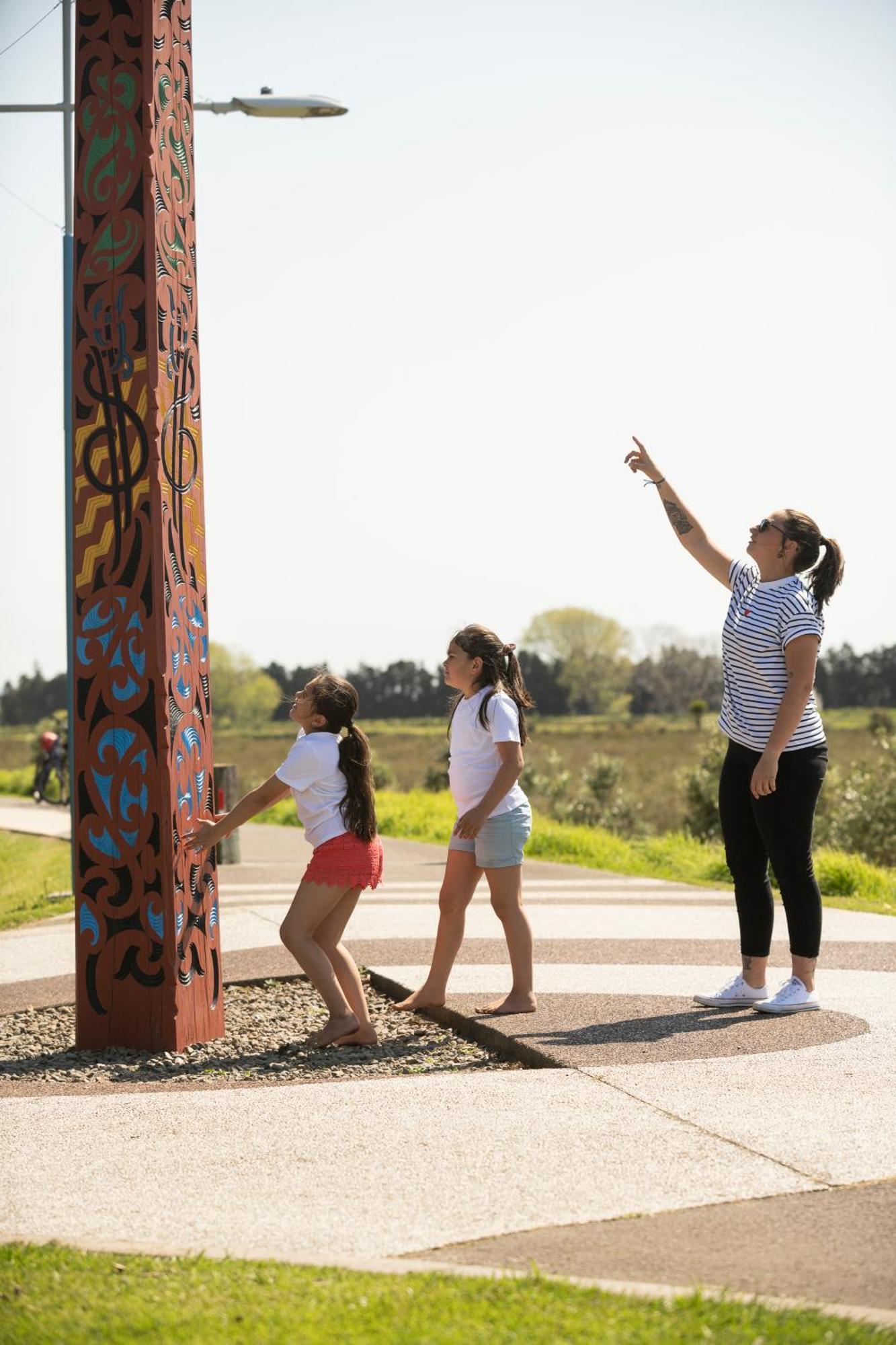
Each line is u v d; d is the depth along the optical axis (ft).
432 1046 20.29
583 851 54.95
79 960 20.68
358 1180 13.48
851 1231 11.87
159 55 20.53
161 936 20.34
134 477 20.18
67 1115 16.12
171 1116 15.98
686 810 76.59
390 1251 11.59
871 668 317.01
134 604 20.18
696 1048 18.52
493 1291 10.28
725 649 21.16
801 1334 9.46
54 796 90.33
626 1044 18.83
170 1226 12.33
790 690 20.08
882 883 41.63
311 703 20.31
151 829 20.27
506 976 24.73
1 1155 14.58
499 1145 14.48
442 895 21.80
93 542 20.35
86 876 20.61
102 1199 13.10
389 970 25.63
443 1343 9.23
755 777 20.03
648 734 227.40
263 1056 20.11
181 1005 20.47
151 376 20.11
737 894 21.38
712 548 22.33
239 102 40.29
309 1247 11.71
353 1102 16.33
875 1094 16.14
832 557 20.88
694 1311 9.86
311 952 20.27
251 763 174.19
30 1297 10.26
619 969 25.30
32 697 311.27
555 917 33.53
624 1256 11.38
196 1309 9.91
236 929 32.27
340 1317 9.73
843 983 23.20
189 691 20.94
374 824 20.57
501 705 20.66
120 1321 9.70
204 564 21.59
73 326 20.49
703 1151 14.11
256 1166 14.02
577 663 333.62
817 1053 18.06
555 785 94.07
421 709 328.90
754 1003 21.29
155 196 20.27
